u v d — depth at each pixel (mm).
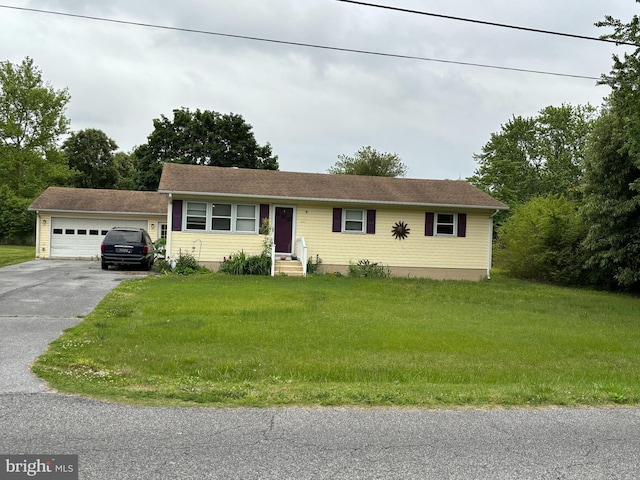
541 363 7914
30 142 41531
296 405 5289
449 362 7691
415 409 5277
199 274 18875
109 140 55438
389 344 8766
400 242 21625
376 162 52750
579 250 21797
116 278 16969
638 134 14047
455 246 22000
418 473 3816
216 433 4465
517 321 11820
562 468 3969
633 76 13609
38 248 26406
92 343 7945
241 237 20547
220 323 9969
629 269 19188
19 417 4699
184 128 42094
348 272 21062
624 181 19062
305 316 11109
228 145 42406
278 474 3727
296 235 21000
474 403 5516
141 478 3605
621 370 7590
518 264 23438
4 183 40906
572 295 18047
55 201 27078
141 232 20375
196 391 5598
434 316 11938
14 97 40719
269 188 21000
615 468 3990
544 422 4992
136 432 4430
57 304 11508
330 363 7266
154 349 7777
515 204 42031
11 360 6676
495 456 4160
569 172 45719
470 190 23562
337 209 21234
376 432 4609
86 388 5594
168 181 20484
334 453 4129
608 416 5211
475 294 16688
